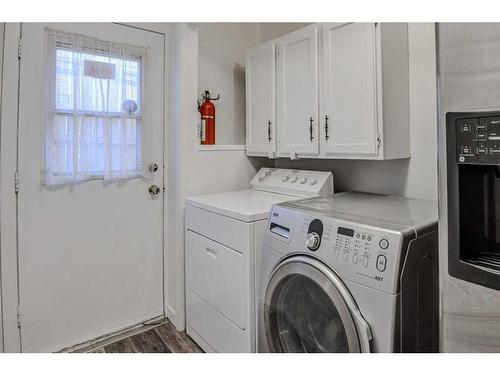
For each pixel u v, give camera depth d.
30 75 1.78
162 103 2.29
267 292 1.49
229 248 1.73
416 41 1.82
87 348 2.02
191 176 2.23
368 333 1.08
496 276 0.76
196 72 2.24
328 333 1.28
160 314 2.39
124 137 2.10
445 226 0.83
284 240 1.41
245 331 1.63
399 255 1.05
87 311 2.06
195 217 2.03
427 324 1.14
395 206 1.54
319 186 2.00
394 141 1.75
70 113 1.89
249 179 2.56
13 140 1.75
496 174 0.81
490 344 0.78
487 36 0.73
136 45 2.13
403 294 1.05
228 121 2.72
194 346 2.05
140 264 2.27
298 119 2.07
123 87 2.08
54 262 1.92
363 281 1.11
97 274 2.08
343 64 1.80
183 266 2.23
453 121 0.79
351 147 1.78
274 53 2.21
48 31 1.81
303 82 2.03
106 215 2.10
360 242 1.14
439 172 0.83
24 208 1.80
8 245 1.77
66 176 1.90
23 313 1.83
